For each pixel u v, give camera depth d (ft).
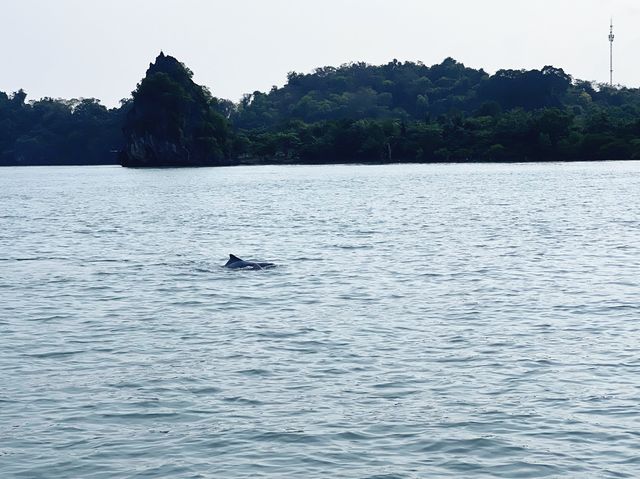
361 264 179.73
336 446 74.08
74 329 120.37
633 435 75.41
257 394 87.97
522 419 79.77
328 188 499.10
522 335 111.96
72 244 229.04
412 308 131.54
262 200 403.75
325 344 108.37
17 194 509.76
